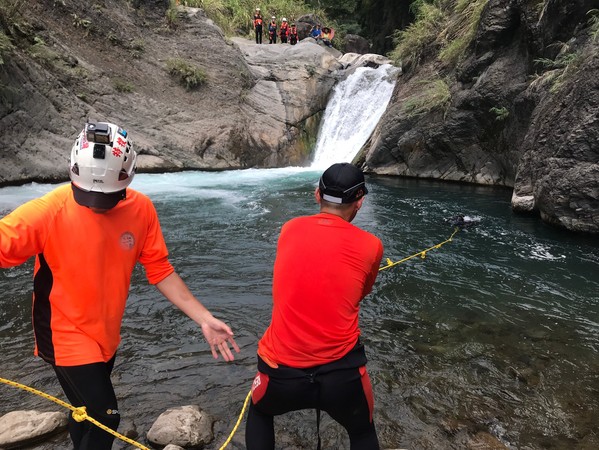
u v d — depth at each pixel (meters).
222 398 2.89
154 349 3.46
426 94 11.57
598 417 2.77
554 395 2.99
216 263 5.37
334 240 1.82
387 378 3.15
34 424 2.48
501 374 3.23
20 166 9.91
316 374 1.74
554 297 4.58
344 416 1.84
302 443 2.52
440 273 5.20
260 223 7.13
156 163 12.44
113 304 1.82
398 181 11.45
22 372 3.14
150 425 2.63
